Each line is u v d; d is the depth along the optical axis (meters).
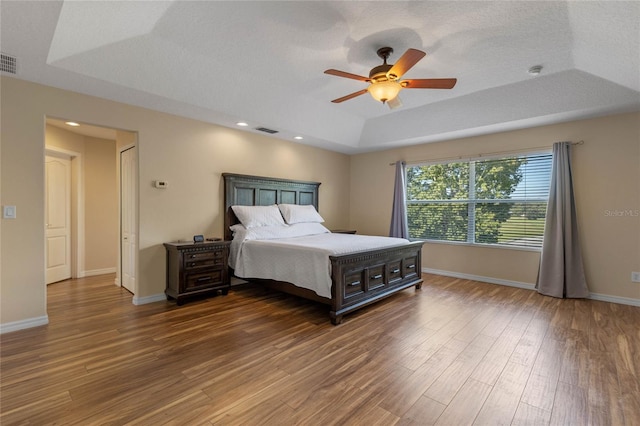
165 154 3.79
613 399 1.84
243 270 4.01
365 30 2.45
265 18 2.31
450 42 2.60
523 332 2.84
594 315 3.30
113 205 5.49
